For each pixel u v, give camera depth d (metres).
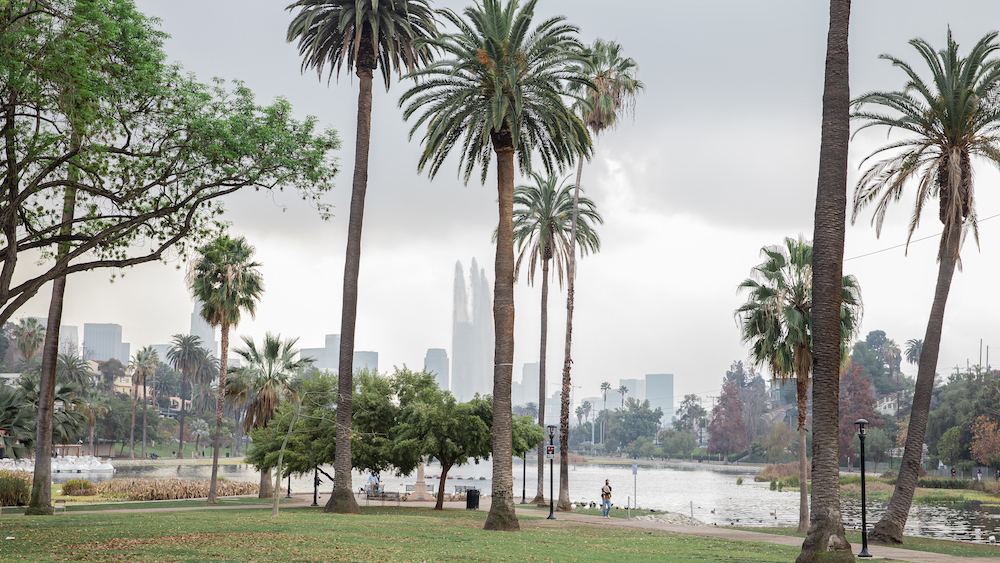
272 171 21.67
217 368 193.88
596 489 89.00
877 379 185.25
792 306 33.16
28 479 39.88
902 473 28.94
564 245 50.16
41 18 17.20
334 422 38.84
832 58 18.92
